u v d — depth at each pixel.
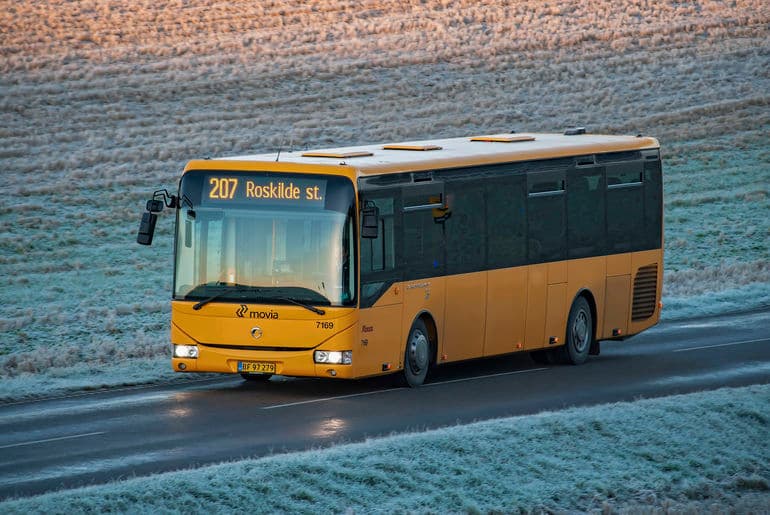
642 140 72.25
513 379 61.47
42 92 155.38
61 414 51.91
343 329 54.16
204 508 35.53
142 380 61.28
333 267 54.41
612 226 69.38
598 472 43.16
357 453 41.12
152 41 178.12
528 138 69.56
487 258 61.72
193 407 53.09
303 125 150.62
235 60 173.25
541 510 39.28
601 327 68.88
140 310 87.00
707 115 165.88
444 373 63.78
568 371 64.44
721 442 47.81
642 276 71.62
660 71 181.50
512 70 178.00
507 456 42.84
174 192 125.81
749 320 84.44
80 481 39.53
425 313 58.66
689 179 144.12
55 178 128.50
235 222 55.38
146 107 154.12
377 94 164.88
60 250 108.00
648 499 41.66
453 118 157.12
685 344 74.00
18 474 40.66
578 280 67.06
